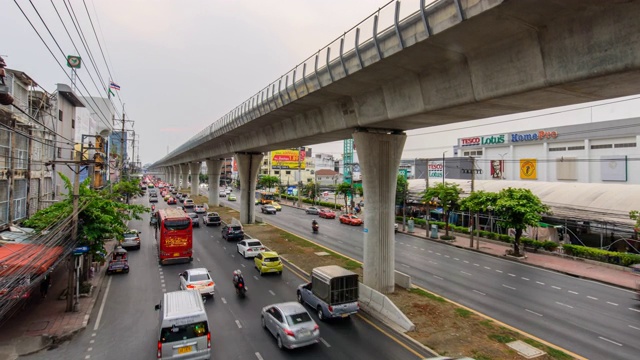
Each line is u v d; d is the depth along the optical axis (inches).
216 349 556.7
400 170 2775.6
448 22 467.2
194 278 791.7
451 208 1615.4
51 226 722.2
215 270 1031.0
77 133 1705.2
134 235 1323.8
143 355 542.6
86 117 1871.3
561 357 547.2
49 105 1258.0
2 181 893.8
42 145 1209.4
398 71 662.5
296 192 4318.4
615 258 1147.3
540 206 1259.8
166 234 1084.5
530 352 558.6
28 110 1066.1
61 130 1483.8
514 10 415.2
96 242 779.4
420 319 683.4
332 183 5201.8
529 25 448.5
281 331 555.8
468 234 1713.8
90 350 556.4
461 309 739.4
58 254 615.2
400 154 928.3
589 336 634.8
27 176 1053.8
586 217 1328.7
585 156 2138.3
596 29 398.6
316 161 7121.1
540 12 417.1
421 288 904.3
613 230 1262.3
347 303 670.5
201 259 1159.0
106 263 1087.0
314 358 531.5
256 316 695.1
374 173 888.3
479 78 543.8
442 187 1630.2
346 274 676.7
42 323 640.4
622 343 608.1
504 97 525.3
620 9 376.5
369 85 761.0
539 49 456.4
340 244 1462.8
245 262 1132.5
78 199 761.6
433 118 738.2
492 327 652.1
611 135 2003.0
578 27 414.3
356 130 895.1
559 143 2301.9
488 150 2773.1
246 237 1550.2
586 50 409.4
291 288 872.3
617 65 383.6
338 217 2418.8
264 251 1098.1
